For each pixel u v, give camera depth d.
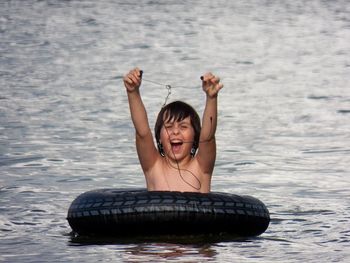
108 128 29.69
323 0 90.88
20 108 34.16
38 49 56.56
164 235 14.34
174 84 41.84
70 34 64.81
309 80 43.59
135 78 14.80
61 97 37.22
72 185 20.50
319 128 30.09
